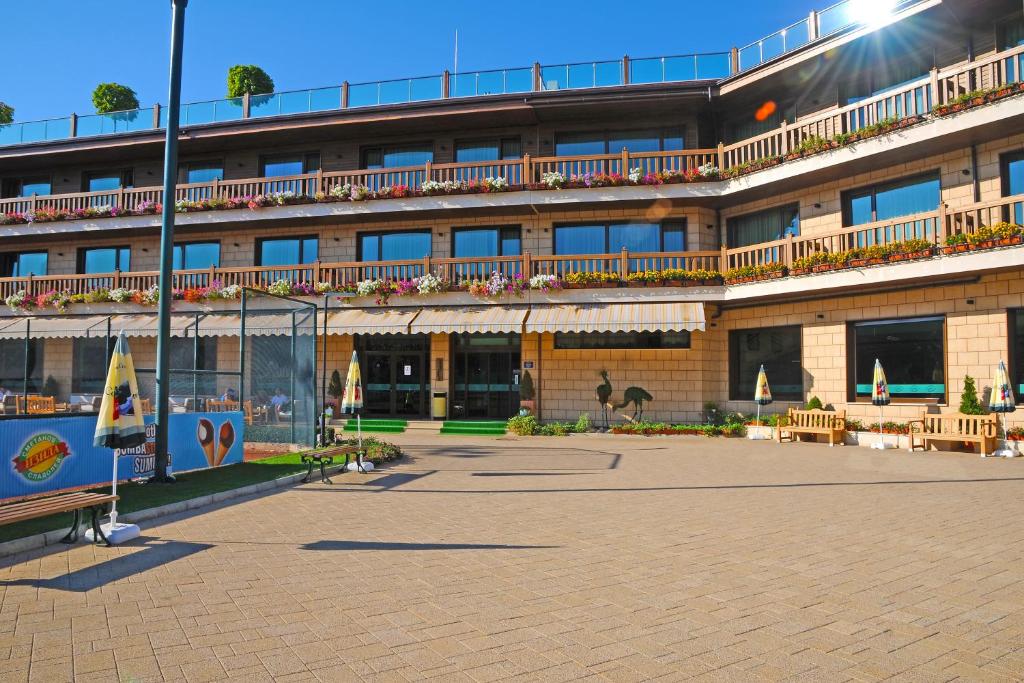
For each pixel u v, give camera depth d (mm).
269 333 20547
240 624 4691
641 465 13367
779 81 20047
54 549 6773
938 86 15781
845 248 17547
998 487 10500
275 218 23406
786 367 20062
